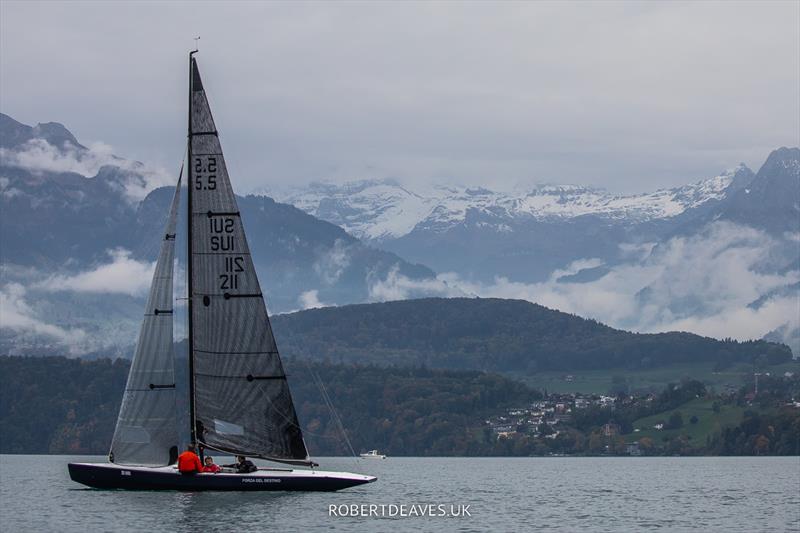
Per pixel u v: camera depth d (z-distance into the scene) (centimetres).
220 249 13150
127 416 13175
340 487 13488
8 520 12756
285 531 11731
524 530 13038
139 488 13138
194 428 13188
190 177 13175
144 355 13162
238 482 13188
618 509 16462
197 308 13175
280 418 13238
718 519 14925
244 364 13188
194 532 11519
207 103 13100
